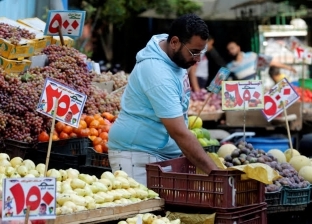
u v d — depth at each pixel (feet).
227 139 52.70
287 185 27.86
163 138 25.98
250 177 23.36
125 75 42.75
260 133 59.36
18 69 34.86
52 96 24.82
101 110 35.19
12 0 45.98
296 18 75.20
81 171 30.27
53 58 35.60
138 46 79.77
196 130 34.12
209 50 74.90
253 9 70.08
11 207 18.40
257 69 64.54
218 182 23.12
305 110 58.90
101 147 30.78
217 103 63.36
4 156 25.13
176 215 23.79
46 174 22.94
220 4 70.64
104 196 22.93
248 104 31.96
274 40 74.84
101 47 78.23
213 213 23.21
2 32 35.53
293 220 29.14
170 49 24.63
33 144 31.24
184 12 70.74
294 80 71.67
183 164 26.45
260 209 24.79
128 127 25.80
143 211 23.43
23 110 31.14
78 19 36.45
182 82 25.20
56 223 20.83
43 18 49.60
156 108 24.36
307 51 58.08
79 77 35.14
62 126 31.30
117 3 70.85
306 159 31.24
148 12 72.13
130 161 25.98
